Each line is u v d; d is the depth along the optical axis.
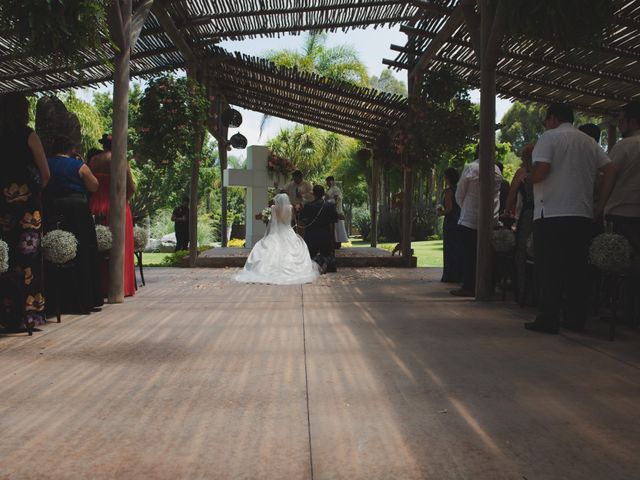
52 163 5.38
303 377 3.37
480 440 2.45
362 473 2.13
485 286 6.41
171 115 9.25
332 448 2.36
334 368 3.57
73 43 4.53
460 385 3.22
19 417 2.71
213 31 9.89
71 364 3.66
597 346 4.20
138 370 3.52
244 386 3.19
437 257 16.08
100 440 2.44
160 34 9.39
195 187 10.70
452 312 5.64
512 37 5.16
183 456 2.28
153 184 25.66
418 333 4.63
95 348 4.10
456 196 6.92
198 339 4.39
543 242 4.65
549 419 2.70
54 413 2.76
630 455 2.30
